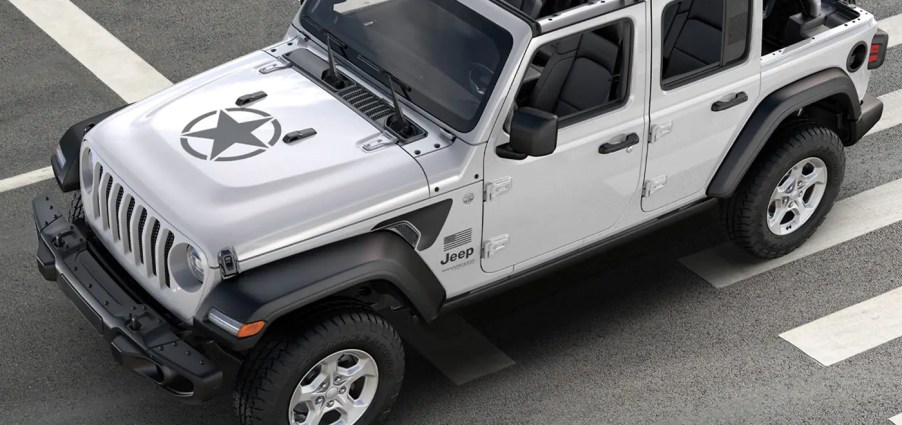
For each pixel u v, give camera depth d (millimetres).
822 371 6594
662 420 6219
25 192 7891
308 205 5418
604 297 7109
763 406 6336
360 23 6285
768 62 6586
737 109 6547
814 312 7031
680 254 7496
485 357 6613
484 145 5637
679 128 6324
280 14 10195
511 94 5629
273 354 5359
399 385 5906
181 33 9828
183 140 5777
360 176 5543
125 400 6250
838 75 6930
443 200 5668
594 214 6301
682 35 6145
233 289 5238
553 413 6246
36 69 9273
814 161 7133
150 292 5637
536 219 6051
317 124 5855
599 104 6004
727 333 6859
